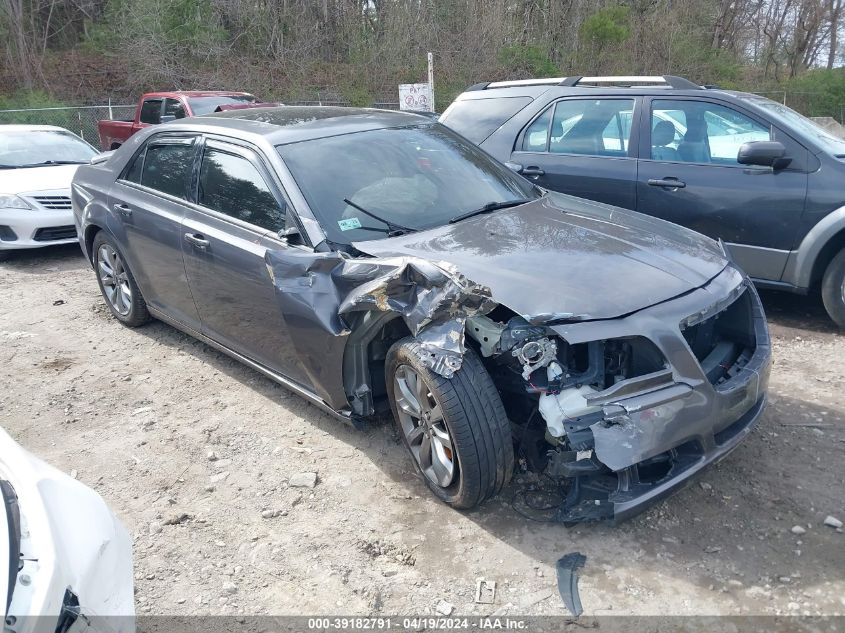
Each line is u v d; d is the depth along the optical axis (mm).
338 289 3562
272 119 4758
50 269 8352
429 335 3143
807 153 5309
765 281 5586
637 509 2953
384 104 22438
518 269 3322
